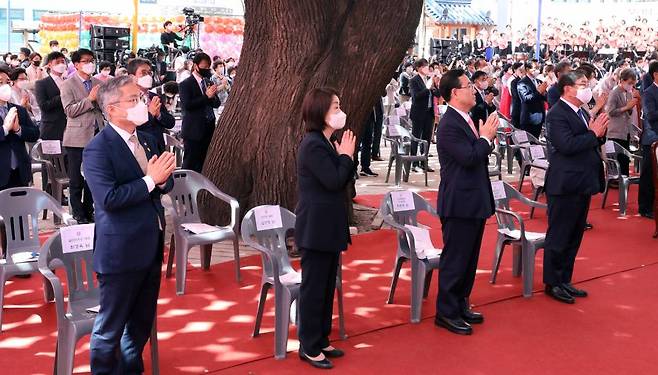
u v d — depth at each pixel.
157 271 3.74
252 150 7.25
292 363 4.41
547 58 24.89
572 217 5.61
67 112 7.30
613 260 6.89
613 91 9.59
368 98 7.23
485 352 4.64
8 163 6.04
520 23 33.03
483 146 4.60
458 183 4.73
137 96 3.52
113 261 3.49
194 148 8.67
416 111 11.11
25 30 25.44
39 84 8.00
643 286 6.10
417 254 5.25
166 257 6.64
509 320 5.23
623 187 8.95
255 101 7.29
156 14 24.73
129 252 3.50
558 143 5.44
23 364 4.31
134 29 17.59
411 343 4.76
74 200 7.46
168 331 4.88
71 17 22.30
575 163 5.50
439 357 4.55
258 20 7.33
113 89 3.47
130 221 3.51
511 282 6.14
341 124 4.12
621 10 31.02
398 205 5.55
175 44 19.48
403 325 5.09
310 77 7.11
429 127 11.23
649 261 6.87
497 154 10.15
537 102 11.40
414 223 5.66
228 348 4.62
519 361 4.52
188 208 6.10
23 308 5.27
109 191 3.41
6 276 4.86
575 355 4.63
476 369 4.39
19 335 4.77
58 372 3.86
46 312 5.20
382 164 12.55
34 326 4.93
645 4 30.53
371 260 6.68
